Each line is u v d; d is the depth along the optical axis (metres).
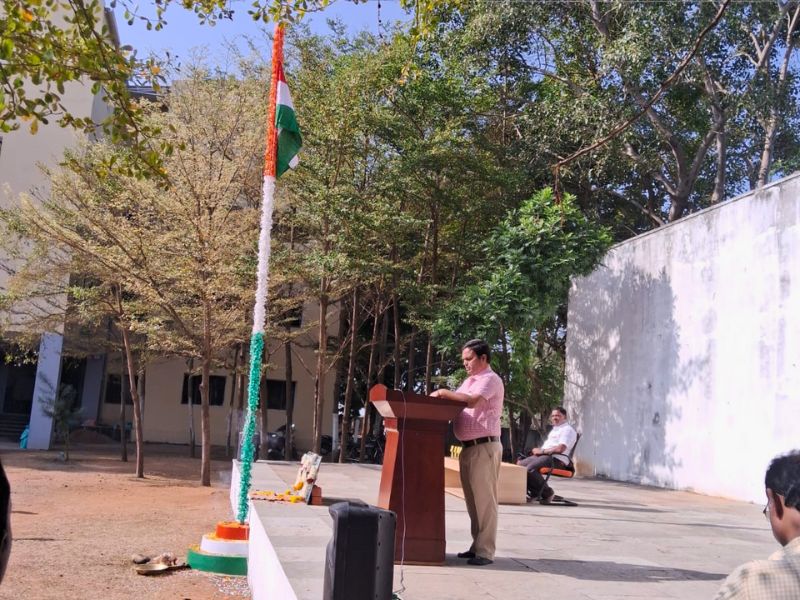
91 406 34.53
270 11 8.44
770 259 13.35
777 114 21.70
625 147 23.41
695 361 15.36
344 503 4.09
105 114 29.72
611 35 21.59
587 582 5.38
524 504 10.62
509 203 23.03
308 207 20.88
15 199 25.02
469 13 21.66
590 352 19.84
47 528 11.91
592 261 16.64
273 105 8.51
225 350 28.05
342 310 28.23
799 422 12.24
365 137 21.55
